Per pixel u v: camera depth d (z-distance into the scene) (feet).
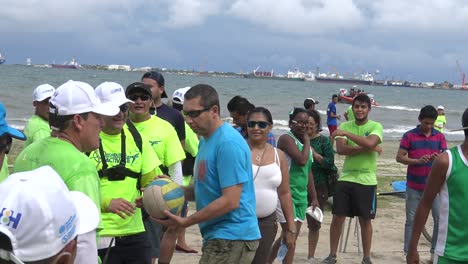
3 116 11.50
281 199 20.06
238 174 14.88
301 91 373.61
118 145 16.17
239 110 23.17
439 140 26.55
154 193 14.99
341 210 25.76
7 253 6.47
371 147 24.98
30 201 6.53
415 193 26.63
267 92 331.98
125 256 16.78
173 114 24.04
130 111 20.10
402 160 26.58
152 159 16.76
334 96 82.53
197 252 27.63
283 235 21.27
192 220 14.83
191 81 463.01
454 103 367.25
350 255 28.37
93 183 11.51
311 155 23.31
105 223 16.02
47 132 19.83
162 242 20.58
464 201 14.60
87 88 12.20
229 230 15.25
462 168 14.60
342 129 26.16
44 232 6.59
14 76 330.54
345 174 25.80
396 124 156.87
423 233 29.78
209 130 15.42
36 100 19.88
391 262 27.43
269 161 18.86
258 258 18.45
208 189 15.30
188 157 25.44
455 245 14.78
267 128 18.94
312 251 26.45
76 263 9.67
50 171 7.14
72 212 7.02
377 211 39.14
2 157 11.70
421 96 467.52
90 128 12.12
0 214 6.40
